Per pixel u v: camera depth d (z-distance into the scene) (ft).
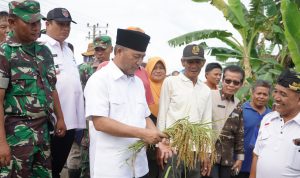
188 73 13.67
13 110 10.11
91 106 9.11
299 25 27.09
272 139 10.61
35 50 10.74
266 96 15.08
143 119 9.95
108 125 9.00
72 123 13.28
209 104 14.01
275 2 33.47
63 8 13.48
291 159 10.19
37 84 10.48
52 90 11.16
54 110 11.83
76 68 13.91
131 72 9.54
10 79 10.07
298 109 10.34
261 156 10.82
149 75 15.31
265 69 32.37
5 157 9.72
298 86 10.02
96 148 9.46
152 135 8.92
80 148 16.44
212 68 17.37
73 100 13.35
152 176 14.30
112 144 9.34
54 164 13.46
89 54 20.98
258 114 15.33
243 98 27.55
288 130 10.36
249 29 33.76
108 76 9.40
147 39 9.32
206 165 9.82
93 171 9.50
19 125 10.12
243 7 34.45
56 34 13.30
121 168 9.35
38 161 10.67
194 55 13.34
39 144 10.45
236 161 14.90
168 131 9.20
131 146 9.30
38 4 10.44
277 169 10.35
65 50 13.71
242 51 34.17
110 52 17.29
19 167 10.07
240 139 14.87
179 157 9.18
